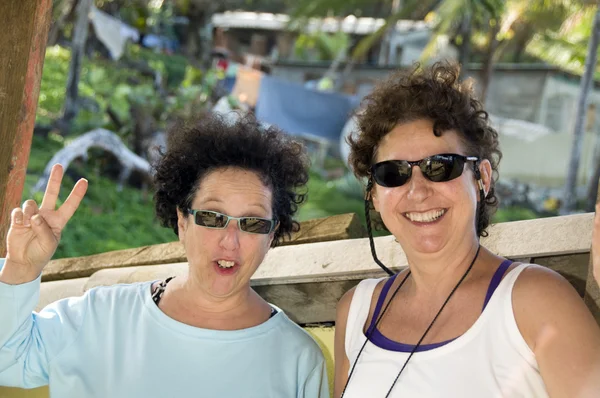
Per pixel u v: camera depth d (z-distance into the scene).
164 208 2.30
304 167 2.34
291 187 2.31
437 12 17.72
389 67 20.33
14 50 2.68
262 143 2.21
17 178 2.70
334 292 2.56
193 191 2.20
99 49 19.20
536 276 1.79
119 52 17.55
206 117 2.30
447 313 1.90
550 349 1.67
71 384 2.11
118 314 2.19
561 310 1.70
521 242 2.24
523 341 1.73
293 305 2.64
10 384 2.15
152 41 20.45
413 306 2.00
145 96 16.36
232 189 2.15
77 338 2.16
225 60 19.16
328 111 17.55
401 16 18.66
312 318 2.61
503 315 1.77
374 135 2.04
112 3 19.75
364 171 2.13
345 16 21.67
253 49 23.95
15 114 2.67
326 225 2.70
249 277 2.20
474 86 2.04
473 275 1.94
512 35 19.64
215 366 2.09
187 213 2.22
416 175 1.94
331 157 19.19
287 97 17.64
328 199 16.33
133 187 14.42
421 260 1.97
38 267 2.04
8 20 2.69
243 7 23.41
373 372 1.92
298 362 2.17
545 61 21.41
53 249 2.03
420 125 1.97
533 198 17.69
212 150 2.17
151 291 2.29
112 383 2.09
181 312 2.20
